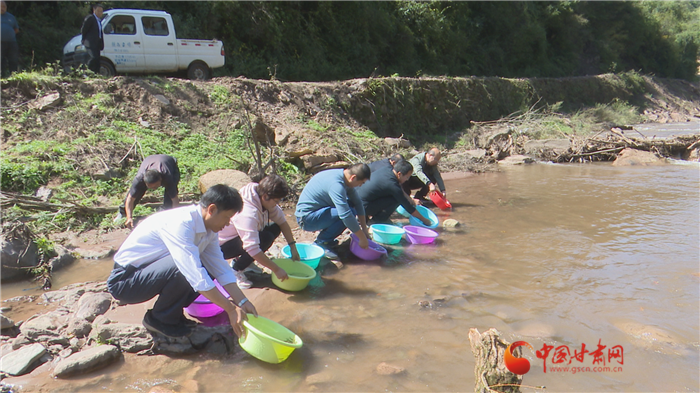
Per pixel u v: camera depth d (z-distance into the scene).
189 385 2.78
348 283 4.35
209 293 2.85
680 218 6.54
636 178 9.86
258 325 3.19
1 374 2.84
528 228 6.08
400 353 3.16
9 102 7.64
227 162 7.88
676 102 31.83
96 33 9.10
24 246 4.48
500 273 4.58
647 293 4.09
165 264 2.98
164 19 10.70
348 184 4.78
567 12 31.27
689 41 40.69
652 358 3.10
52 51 11.42
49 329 3.29
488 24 26.53
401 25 20.42
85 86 8.47
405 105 14.06
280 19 16.05
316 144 9.11
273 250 5.02
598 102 26.80
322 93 11.71
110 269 4.60
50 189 6.22
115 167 7.05
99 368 2.94
